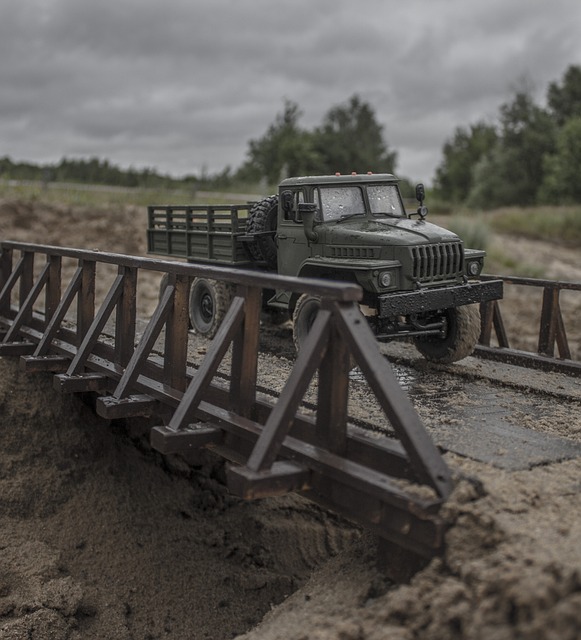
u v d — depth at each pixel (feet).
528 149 163.22
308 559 26.66
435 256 22.53
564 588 10.93
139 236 56.54
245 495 14.73
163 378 20.86
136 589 23.79
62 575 23.29
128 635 22.18
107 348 24.61
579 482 14.69
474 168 182.29
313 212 24.39
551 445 16.88
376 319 23.09
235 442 17.63
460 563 12.70
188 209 30.32
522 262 69.46
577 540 12.25
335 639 13.07
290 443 16.42
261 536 27.09
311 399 20.08
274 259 27.55
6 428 27.55
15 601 21.70
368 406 19.74
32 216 55.06
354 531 27.81
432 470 13.71
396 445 15.16
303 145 131.44
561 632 10.39
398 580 14.92
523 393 22.27
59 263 28.66
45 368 25.68
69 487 26.66
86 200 62.54
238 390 18.13
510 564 11.73
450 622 11.83
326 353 15.78
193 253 30.17
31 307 29.48
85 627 22.04
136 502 26.96
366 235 22.90
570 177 147.84
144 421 29.81
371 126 216.54
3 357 29.94
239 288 17.81
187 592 24.13
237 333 18.03
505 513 13.17
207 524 27.14
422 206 26.02
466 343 24.50
